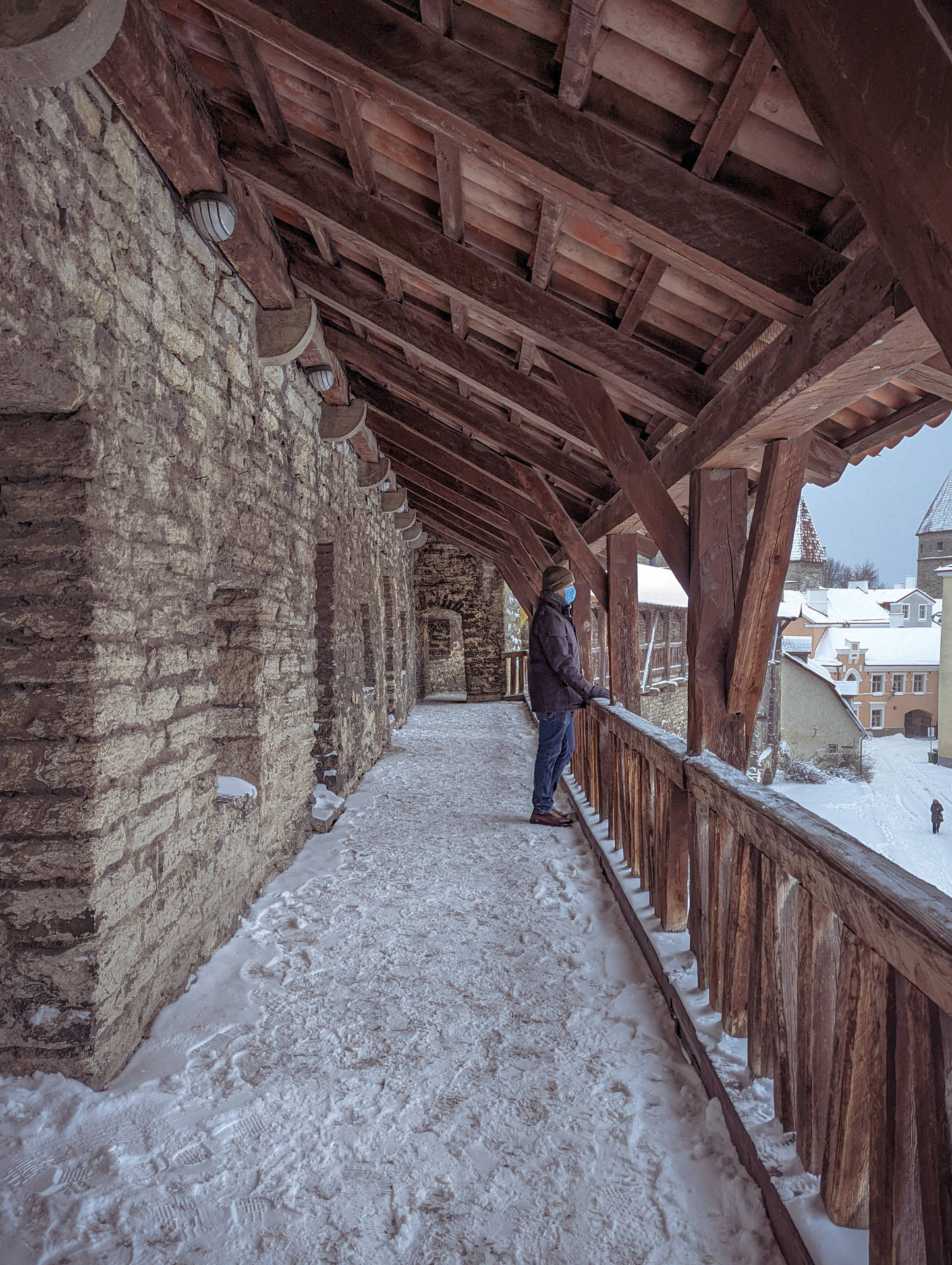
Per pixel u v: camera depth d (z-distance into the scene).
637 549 4.81
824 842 1.46
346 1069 2.14
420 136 2.39
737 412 2.12
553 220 2.23
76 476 1.95
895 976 1.19
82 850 1.96
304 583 4.46
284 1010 2.47
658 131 1.82
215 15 2.17
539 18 1.70
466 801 5.66
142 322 2.29
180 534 2.56
